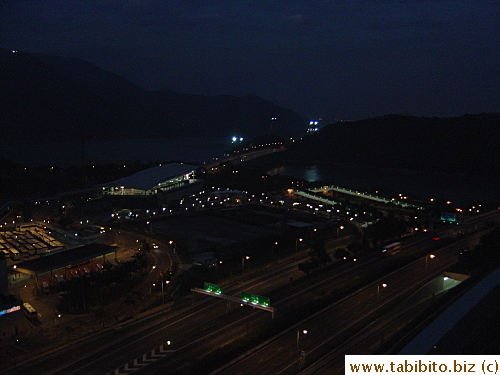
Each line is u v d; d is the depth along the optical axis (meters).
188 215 195.25
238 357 75.25
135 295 107.50
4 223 183.38
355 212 199.62
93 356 78.75
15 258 135.38
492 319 55.22
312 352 77.31
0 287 104.50
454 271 111.00
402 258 134.50
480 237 147.62
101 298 105.81
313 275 121.38
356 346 78.75
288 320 88.75
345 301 100.44
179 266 129.12
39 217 193.12
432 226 173.62
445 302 86.31
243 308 98.81
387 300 100.56
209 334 86.19
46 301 105.69
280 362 74.19
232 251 143.12
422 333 49.06
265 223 181.12
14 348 83.12
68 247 148.50
